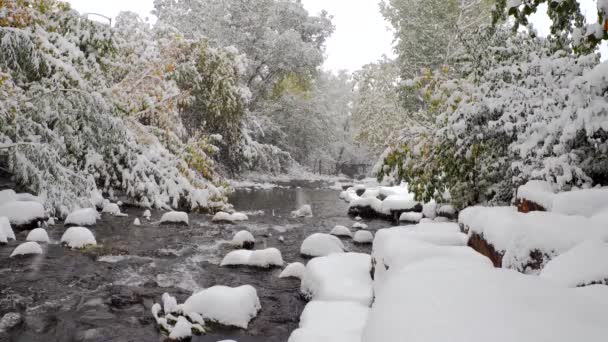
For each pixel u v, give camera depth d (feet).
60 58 37.52
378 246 19.27
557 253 10.70
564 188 16.71
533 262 11.08
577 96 16.33
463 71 30.68
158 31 65.41
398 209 46.19
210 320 17.98
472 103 24.58
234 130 81.10
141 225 35.96
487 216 14.93
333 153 169.78
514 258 11.37
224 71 74.18
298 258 29.17
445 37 92.84
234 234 35.58
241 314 18.16
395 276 9.72
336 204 61.72
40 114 35.76
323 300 17.70
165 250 29.01
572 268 8.80
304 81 118.21
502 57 28.60
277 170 109.40
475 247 15.35
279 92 120.67
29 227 29.96
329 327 13.93
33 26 36.32
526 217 12.73
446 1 96.32
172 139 50.98
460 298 7.18
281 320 18.80
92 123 39.17
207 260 27.48
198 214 45.14
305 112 137.80
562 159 16.84
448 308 6.82
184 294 21.21
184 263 26.50
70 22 43.16
